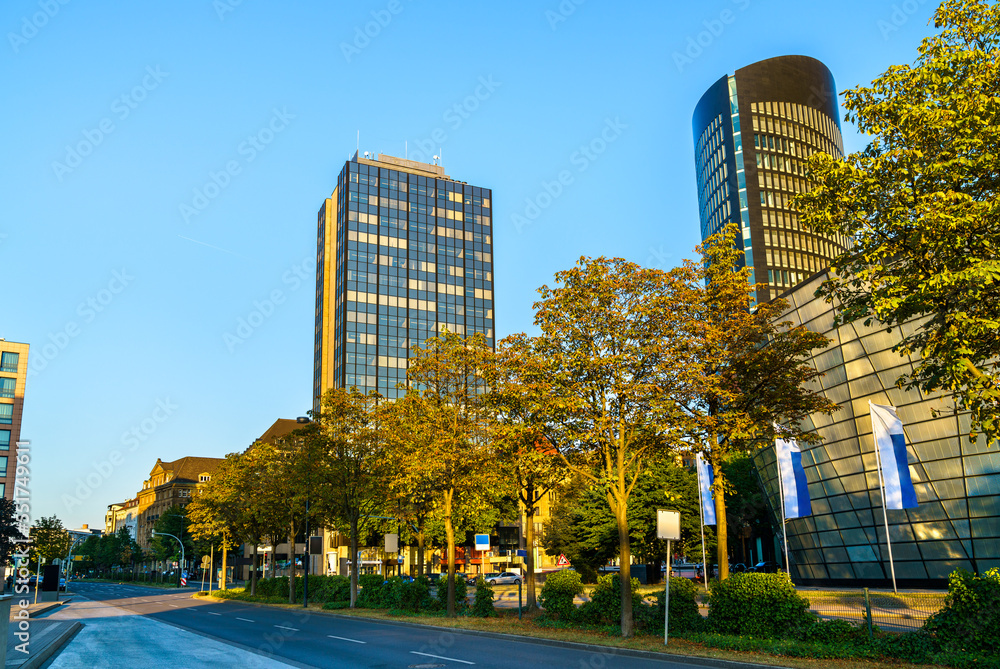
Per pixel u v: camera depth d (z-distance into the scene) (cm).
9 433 9912
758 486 6694
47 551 9194
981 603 1399
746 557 9156
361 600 3941
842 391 4497
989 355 1436
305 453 4175
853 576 4662
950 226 1311
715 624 1898
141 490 18100
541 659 1712
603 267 2108
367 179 13438
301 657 1795
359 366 12462
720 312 2411
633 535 5281
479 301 13788
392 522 6625
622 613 2025
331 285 13712
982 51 1472
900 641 1482
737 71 14838
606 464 2241
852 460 4488
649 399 2020
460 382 2992
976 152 1423
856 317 1597
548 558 10031
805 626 1705
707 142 15325
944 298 1386
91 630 2769
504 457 2736
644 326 2091
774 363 2422
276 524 5375
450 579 2970
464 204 14188
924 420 4047
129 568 16400
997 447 3731
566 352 2134
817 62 15138
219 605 4788
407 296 13175
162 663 1669
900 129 1501
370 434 3741
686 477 5431
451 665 1627
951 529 3994
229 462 5331
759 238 13675
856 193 1515
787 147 14325
